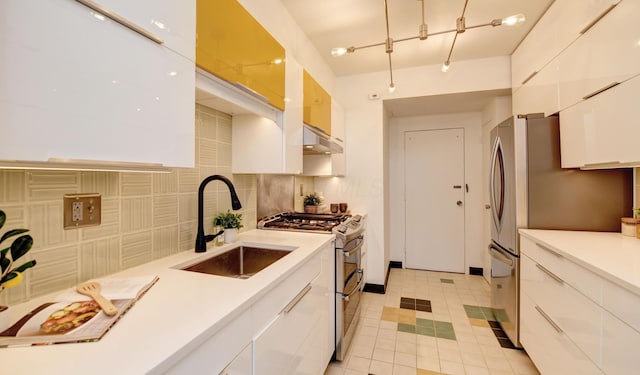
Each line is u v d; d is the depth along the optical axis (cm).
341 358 184
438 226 387
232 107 148
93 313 71
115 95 71
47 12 57
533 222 197
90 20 65
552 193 195
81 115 64
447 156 383
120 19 71
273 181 237
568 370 134
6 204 76
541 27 214
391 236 404
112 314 71
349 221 230
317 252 147
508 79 276
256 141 167
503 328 220
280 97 157
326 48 260
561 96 190
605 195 188
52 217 86
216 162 159
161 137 85
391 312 259
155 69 82
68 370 51
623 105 138
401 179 402
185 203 138
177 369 60
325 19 214
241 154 170
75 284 92
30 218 81
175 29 89
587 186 190
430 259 391
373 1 192
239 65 122
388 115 387
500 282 227
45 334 62
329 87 302
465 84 287
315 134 185
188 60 95
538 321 166
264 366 96
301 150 186
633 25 131
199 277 102
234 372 80
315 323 148
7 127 52
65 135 61
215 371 72
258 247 157
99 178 99
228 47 115
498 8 202
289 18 206
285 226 200
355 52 267
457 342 209
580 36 171
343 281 185
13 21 53
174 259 123
